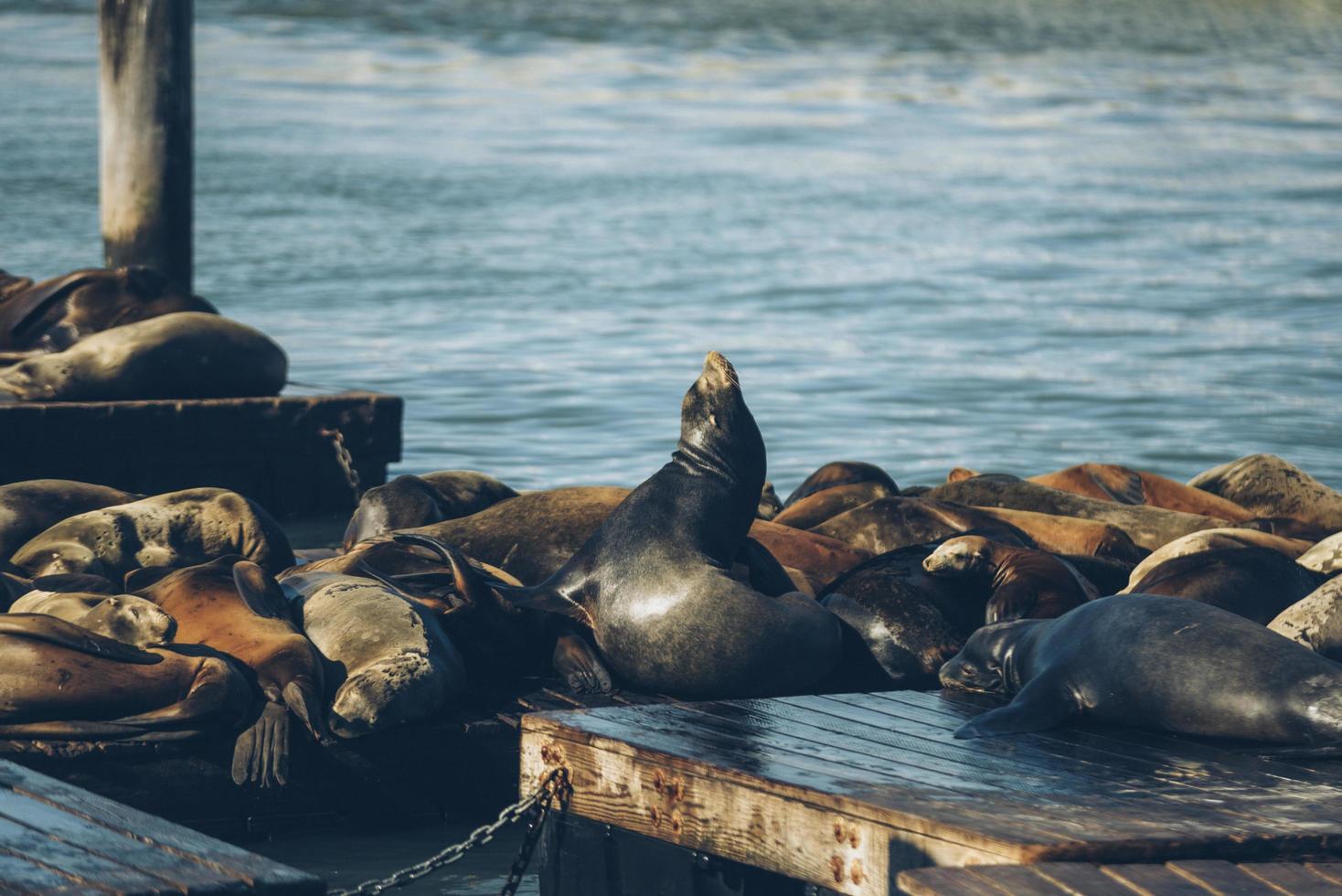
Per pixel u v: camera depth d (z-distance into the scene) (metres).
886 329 89.25
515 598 30.81
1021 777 23.30
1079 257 116.69
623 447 60.34
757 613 29.30
